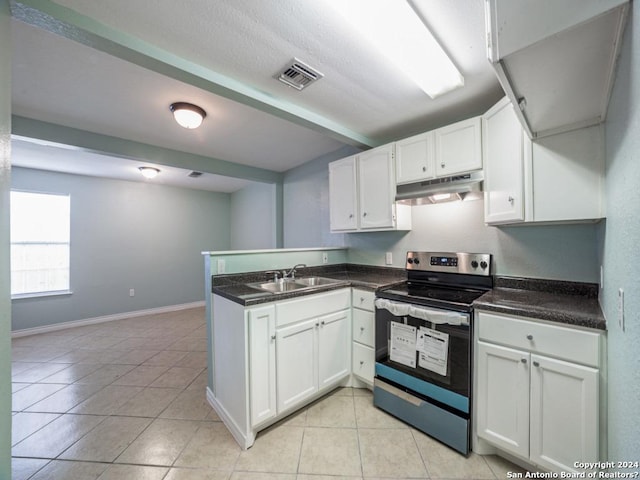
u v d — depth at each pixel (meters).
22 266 3.77
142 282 4.77
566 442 1.24
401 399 1.85
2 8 0.99
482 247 2.09
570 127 1.37
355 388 2.30
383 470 1.45
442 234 2.33
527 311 1.35
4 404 0.95
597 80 0.91
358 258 3.03
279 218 4.17
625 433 0.81
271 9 1.20
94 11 1.20
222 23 1.28
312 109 2.11
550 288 1.77
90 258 4.26
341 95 1.91
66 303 4.04
